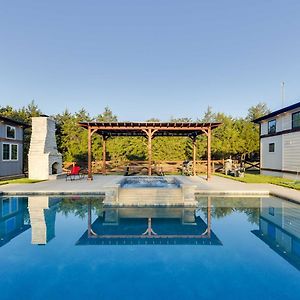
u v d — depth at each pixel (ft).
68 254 17.85
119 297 12.67
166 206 33.04
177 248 19.08
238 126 104.73
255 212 30.40
